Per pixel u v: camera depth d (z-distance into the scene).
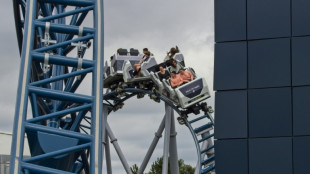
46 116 36.72
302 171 34.72
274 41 36.31
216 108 36.19
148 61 50.50
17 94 36.59
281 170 34.91
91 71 38.75
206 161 50.03
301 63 35.88
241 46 36.59
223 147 35.69
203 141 52.41
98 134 36.88
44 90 37.22
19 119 36.00
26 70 37.38
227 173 35.41
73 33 39.81
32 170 35.00
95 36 39.59
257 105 35.78
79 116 40.75
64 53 46.19
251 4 36.84
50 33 43.97
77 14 44.50
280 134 35.28
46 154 35.50
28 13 39.19
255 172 35.12
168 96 49.66
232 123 35.84
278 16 36.53
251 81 36.12
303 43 36.06
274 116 35.53
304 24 36.22
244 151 35.44
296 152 34.97
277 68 36.06
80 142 37.62
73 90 42.06
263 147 35.31
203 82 48.44
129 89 51.78
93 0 40.72
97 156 36.44
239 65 36.41
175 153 54.06
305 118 35.25
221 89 36.31
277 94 35.75
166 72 50.12
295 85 35.69
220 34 36.91
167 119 51.62
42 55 38.03
